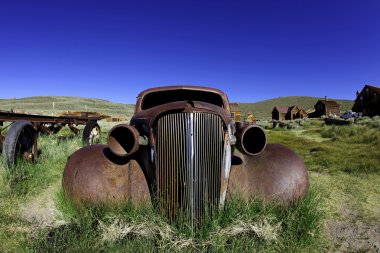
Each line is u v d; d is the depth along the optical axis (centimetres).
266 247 300
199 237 298
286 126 2964
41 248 291
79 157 368
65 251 283
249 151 364
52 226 337
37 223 357
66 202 346
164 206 310
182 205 300
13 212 395
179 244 289
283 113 8156
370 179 620
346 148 1127
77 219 326
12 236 324
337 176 647
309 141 1479
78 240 303
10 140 551
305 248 312
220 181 312
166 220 311
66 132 1341
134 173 350
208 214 304
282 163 367
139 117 381
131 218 314
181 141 298
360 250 321
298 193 349
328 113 7388
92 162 357
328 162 811
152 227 306
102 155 369
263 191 349
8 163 541
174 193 303
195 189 297
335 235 356
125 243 302
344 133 1739
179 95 513
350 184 576
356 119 3181
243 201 335
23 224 356
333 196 503
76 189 339
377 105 5462
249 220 316
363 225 385
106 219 322
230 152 334
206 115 304
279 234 320
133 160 361
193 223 298
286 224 331
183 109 299
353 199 486
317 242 325
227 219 312
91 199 334
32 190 486
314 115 7869
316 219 343
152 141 323
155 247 290
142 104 485
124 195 338
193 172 296
